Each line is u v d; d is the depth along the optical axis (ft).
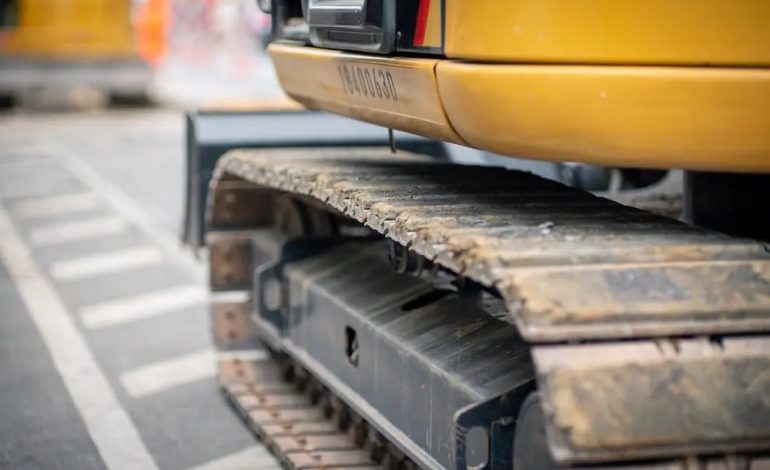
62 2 64.44
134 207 39.06
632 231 11.89
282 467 17.21
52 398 20.40
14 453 17.83
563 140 11.85
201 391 20.81
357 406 15.58
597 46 11.47
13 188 42.93
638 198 18.02
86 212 38.27
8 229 35.60
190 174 24.18
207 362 22.50
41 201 40.24
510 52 11.69
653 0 11.41
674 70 11.46
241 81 80.74
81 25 64.95
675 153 11.73
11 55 64.23
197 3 114.83
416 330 14.53
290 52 17.04
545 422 10.06
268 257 19.94
